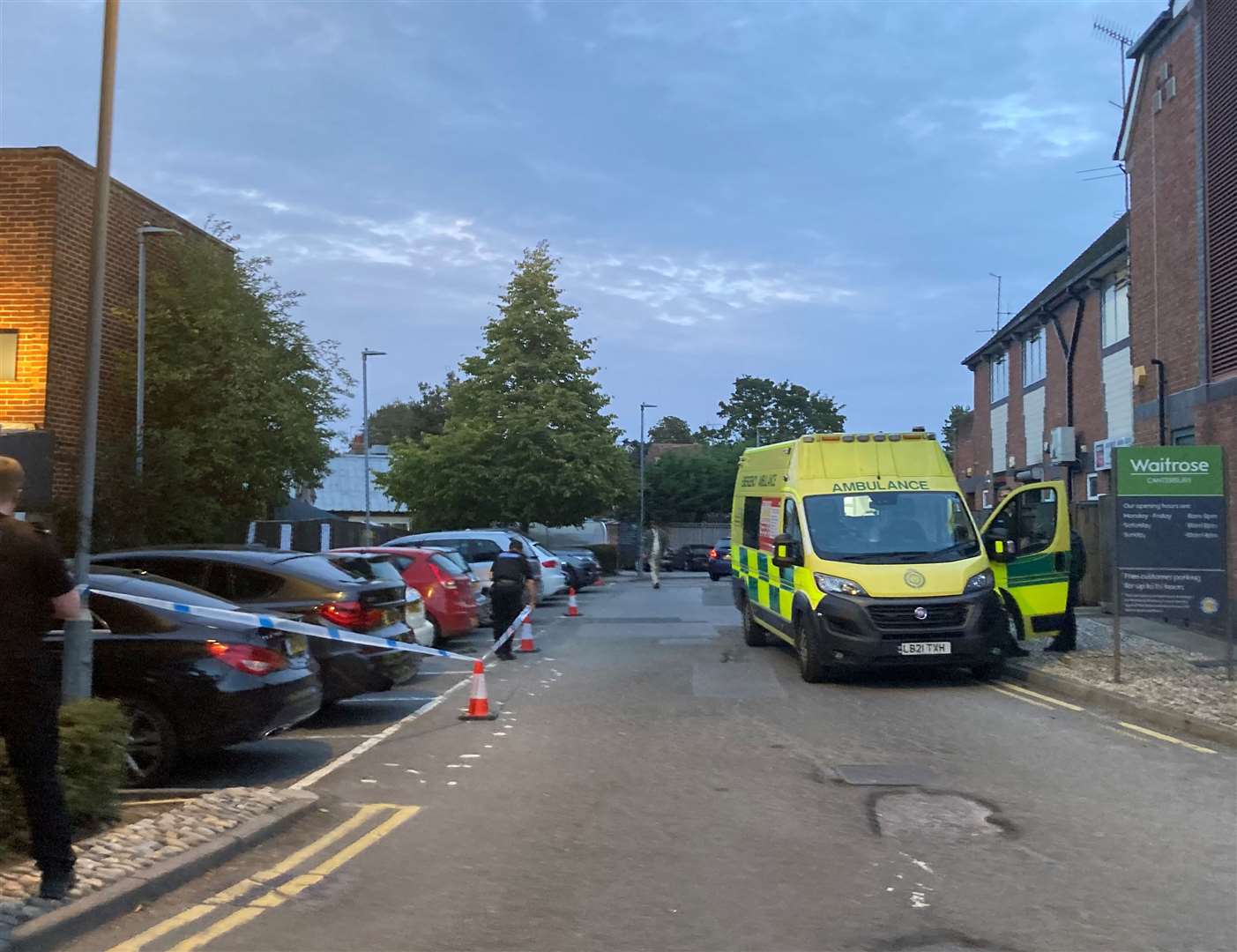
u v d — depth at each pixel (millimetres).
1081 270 25141
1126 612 11797
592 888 5672
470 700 11102
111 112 7828
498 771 8477
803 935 4984
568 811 7238
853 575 12602
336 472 55719
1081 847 6348
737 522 18609
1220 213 16125
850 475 13953
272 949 4801
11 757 4992
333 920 5180
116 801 6547
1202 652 14148
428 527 38344
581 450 37531
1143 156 19172
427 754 9195
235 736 7848
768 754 9023
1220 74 16094
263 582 10500
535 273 38500
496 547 22594
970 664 12398
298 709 8422
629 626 21062
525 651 16766
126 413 20594
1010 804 7340
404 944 4879
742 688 12734
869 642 12250
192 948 4801
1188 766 8461
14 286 18391
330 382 23094
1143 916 5223
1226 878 5785
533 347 38781
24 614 4973
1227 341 15938
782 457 15148
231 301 21438
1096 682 11875
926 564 12727
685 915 5262
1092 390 24094
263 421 21484
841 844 6434
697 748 9266
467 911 5324
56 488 17125
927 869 5957
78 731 6215
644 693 12414
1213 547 11727
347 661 10391
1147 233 18969
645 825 6875
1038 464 28359
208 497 20750
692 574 54438
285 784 8148
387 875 5871
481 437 36875
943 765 8539
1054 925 5109
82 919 4914
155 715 7797
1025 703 11547
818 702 11695
